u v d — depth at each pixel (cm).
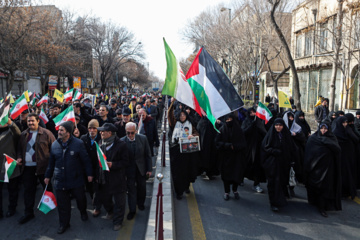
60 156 462
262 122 648
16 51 1812
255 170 644
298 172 588
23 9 1891
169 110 626
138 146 527
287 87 3269
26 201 508
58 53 2245
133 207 518
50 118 752
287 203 556
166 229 425
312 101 2314
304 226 489
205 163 696
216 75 520
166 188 615
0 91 2712
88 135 537
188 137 592
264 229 480
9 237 451
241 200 609
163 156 809
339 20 1301
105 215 532
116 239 446
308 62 2288
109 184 470
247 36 2145
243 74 2788
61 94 1026
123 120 702
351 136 606
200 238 451
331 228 482
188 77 534
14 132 519
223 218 522
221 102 508
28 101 916
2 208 561
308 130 751
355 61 1706
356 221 509
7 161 465
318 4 1967
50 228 482
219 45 2528
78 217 523
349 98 1827
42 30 1956
